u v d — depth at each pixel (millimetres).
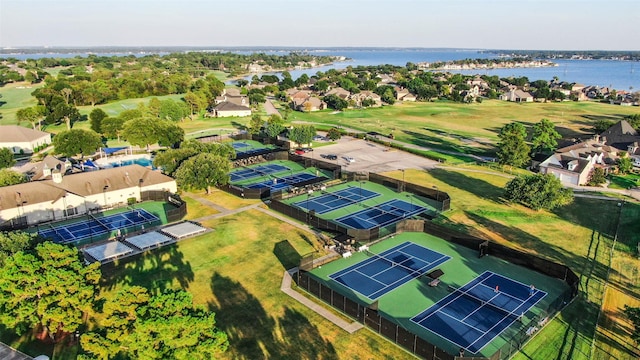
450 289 52406
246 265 57000
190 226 68438
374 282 53906
